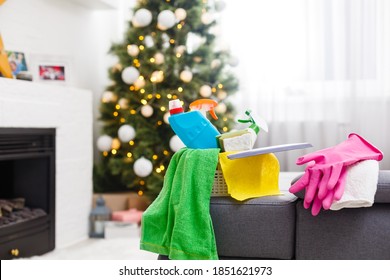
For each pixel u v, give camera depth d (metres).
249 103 4.18
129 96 3.83
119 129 3.76
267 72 4.16
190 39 3.94
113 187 4.15
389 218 1.61
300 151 4.13
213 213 1.73
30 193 3.22
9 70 2.97
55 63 3.44
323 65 4.09
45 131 3.13
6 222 2.84
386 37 3.99
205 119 1.88
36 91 3.03
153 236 1.78
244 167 1.77
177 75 3.82
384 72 4.00
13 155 2.84
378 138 4.02
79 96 3.51
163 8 3.74
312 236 1.65
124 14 4.36
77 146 3.50
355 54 4.03
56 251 3.17
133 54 3.75
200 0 3.86
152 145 3.88
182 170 1.77
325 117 4.07
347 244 1.62
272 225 1.69
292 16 4.13
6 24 3.21
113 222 3.62
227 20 4.20
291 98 4.15
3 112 2.73
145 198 3.95
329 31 4.09
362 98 4.04
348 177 1.58
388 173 1.62
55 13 3.73
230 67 4.17
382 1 3.98
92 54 4.26
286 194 1.82
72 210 3.44
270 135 4.17
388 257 1.60
